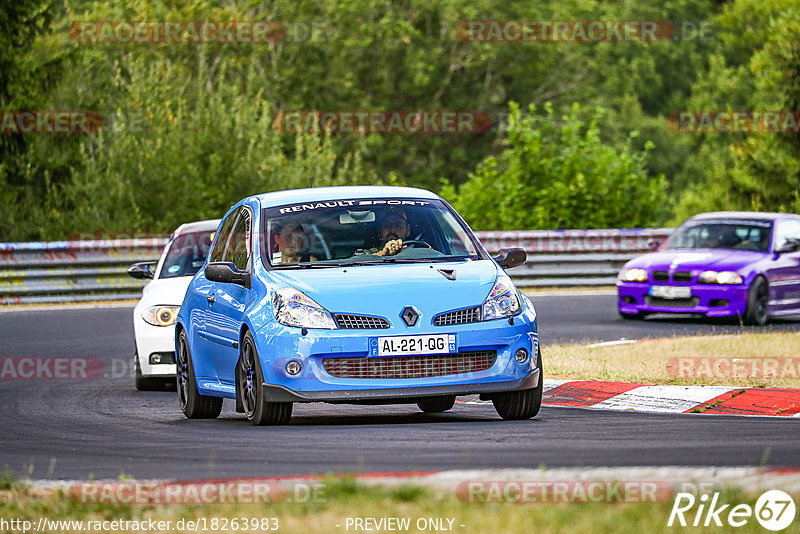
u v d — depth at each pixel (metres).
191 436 33.25
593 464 26.31
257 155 124.25
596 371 45.16
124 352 59.75
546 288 91.50
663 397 38.50
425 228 36.88
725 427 32.31
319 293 33.66
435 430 32.44
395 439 30.78
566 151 113.44
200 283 39.97
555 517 20.17
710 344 53.03
